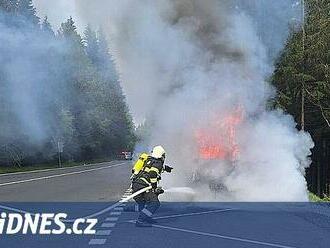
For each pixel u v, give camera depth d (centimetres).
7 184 2261
